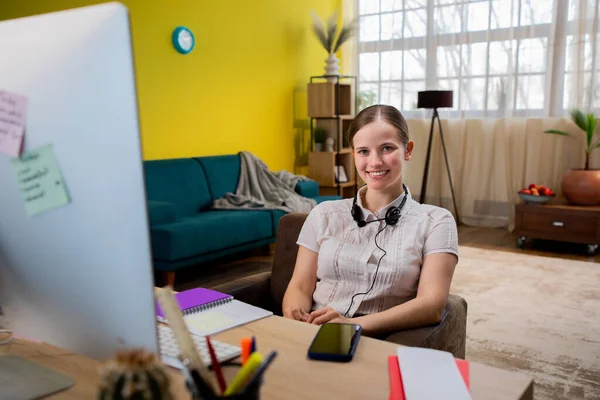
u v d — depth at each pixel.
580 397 2.11
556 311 3.09
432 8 5.79
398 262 1.41
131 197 0.65
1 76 0.74
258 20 5.40
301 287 1.53
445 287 1.35
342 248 1.48
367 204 1.53
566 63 5.13
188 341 0.64
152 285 0.68
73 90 0.67
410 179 6.13
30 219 0.76
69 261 0.74
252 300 1.65
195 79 4.80
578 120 4.74
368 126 1.44
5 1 3.46
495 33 5.46
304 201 4.82
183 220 3.85
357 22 5.99
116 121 0.64
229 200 4.64
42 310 0.81
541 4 5.19
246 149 5.41
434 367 0.88
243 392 0.57
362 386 0.84
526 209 4.66
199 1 4.77
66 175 0.70
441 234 1.41
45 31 0.69
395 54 6.10
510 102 5.44
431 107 5.36
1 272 0.84
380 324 1.24
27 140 0.73
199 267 4.17
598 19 4.90
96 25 0.64
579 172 4.62
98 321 0.74
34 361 0.91
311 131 5.93
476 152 5.70
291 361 0.94
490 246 4.79
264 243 4.37
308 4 6.02
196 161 4.60
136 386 0.50
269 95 5.63
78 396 0.79
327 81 5.75
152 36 4.39
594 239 4.39
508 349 2.57
